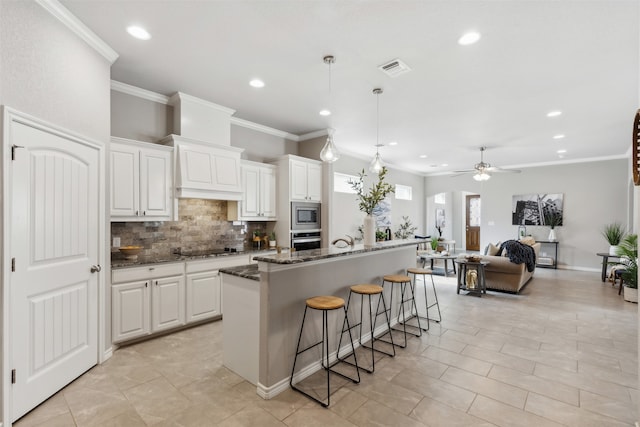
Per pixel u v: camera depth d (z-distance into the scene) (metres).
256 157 4.92
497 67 3.02
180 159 3.56
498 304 4.63
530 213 8.12
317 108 4.17
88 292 2.52
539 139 5.68
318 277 2.66
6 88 1.83
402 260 3.99
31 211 1.99
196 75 3.22
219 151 3.98
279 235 4.87
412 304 4.15
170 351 2.96
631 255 5.07
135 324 3.07
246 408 2.09
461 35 2.50
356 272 3.13
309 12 2.23
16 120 1.88
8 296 1.83
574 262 7.57
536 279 6.39
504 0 2.08
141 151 3.29
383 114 4.41
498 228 8.59
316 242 5.25
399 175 8.84
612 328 3.62
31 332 2.00
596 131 5.14
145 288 3.15
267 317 2.21
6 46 1.83
